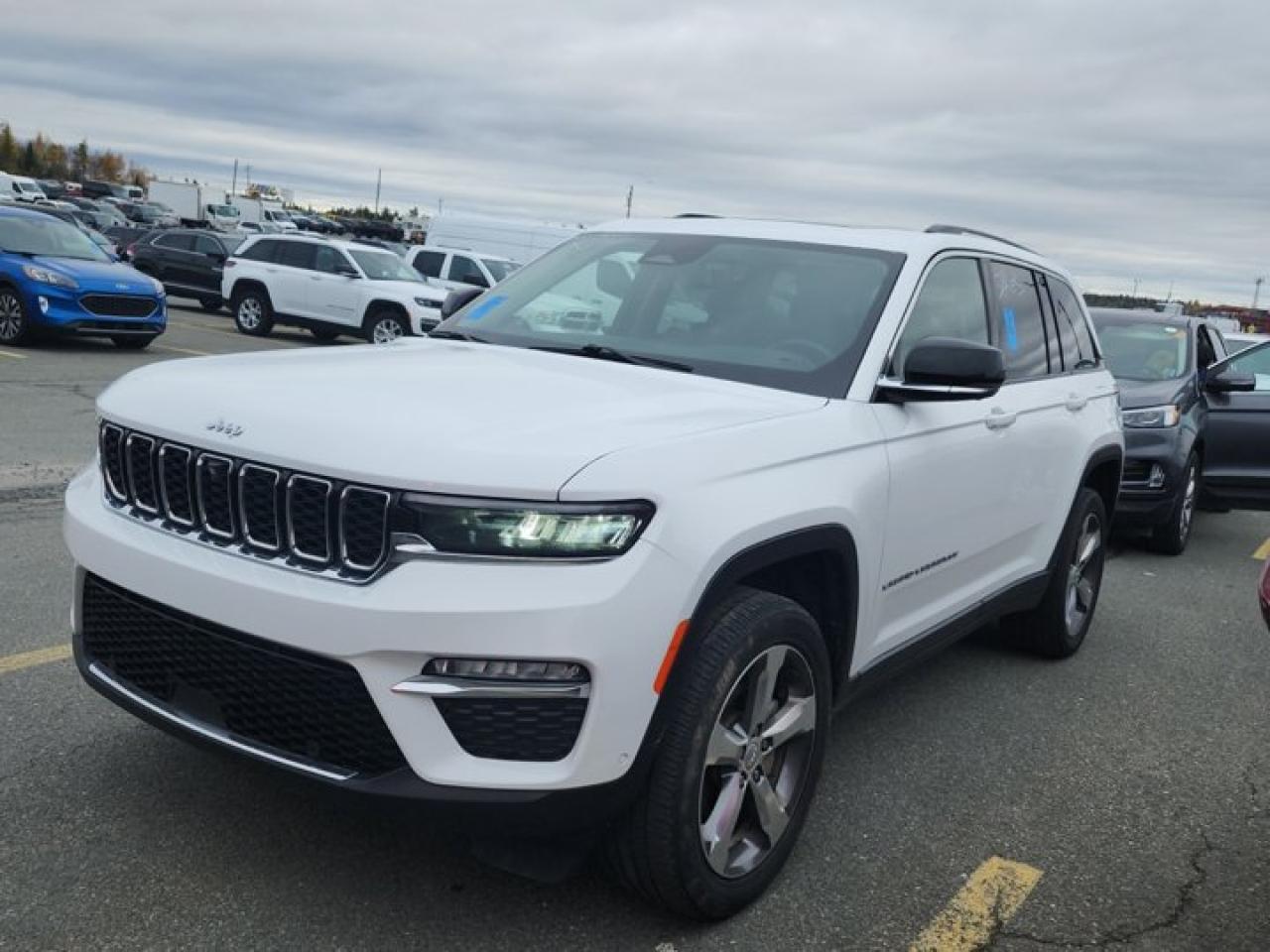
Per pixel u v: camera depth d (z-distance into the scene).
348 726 2.60
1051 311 5.35
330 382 3.13
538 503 2.52
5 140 122.88
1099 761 4.43
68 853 3.13
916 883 3.36
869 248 4.12
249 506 2.76
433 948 2.83
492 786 2.53
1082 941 3.12
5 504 6.96
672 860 2.80
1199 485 9.23
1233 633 6.53
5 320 14.95
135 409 3.09
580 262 4.51
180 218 58.94
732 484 2.87
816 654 3.21
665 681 2.66
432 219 26.86
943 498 3.91
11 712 3.98
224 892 3.00
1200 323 10.13
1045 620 5.50
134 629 3.01
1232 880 3.52
